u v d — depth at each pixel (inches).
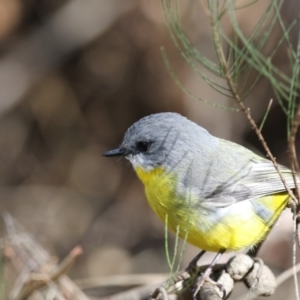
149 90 577.0
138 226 609.3
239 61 254.8
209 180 307.4
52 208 605.3
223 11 227.3
